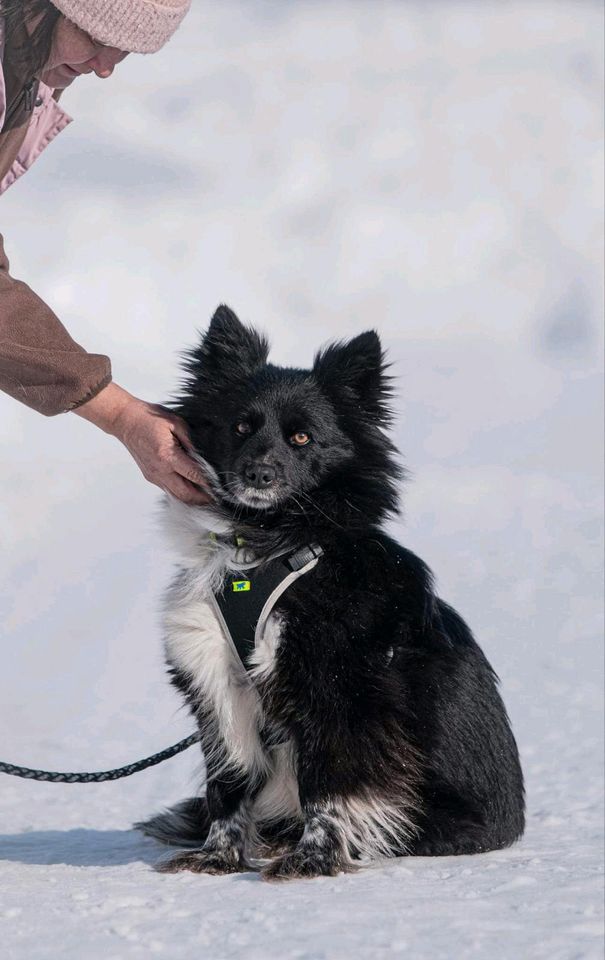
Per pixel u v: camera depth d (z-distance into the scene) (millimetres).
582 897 3791
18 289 4734
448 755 4879
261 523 4875
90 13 4449
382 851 4875
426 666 4883
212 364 5223
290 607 4652
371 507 4977
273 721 4723
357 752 4602
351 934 3379
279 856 4801
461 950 3188
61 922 3621
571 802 6090
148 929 3516
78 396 4746
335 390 5145
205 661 4828
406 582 4863
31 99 4738
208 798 4918
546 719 7926
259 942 3322
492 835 4969
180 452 4914
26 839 5477
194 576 4895
